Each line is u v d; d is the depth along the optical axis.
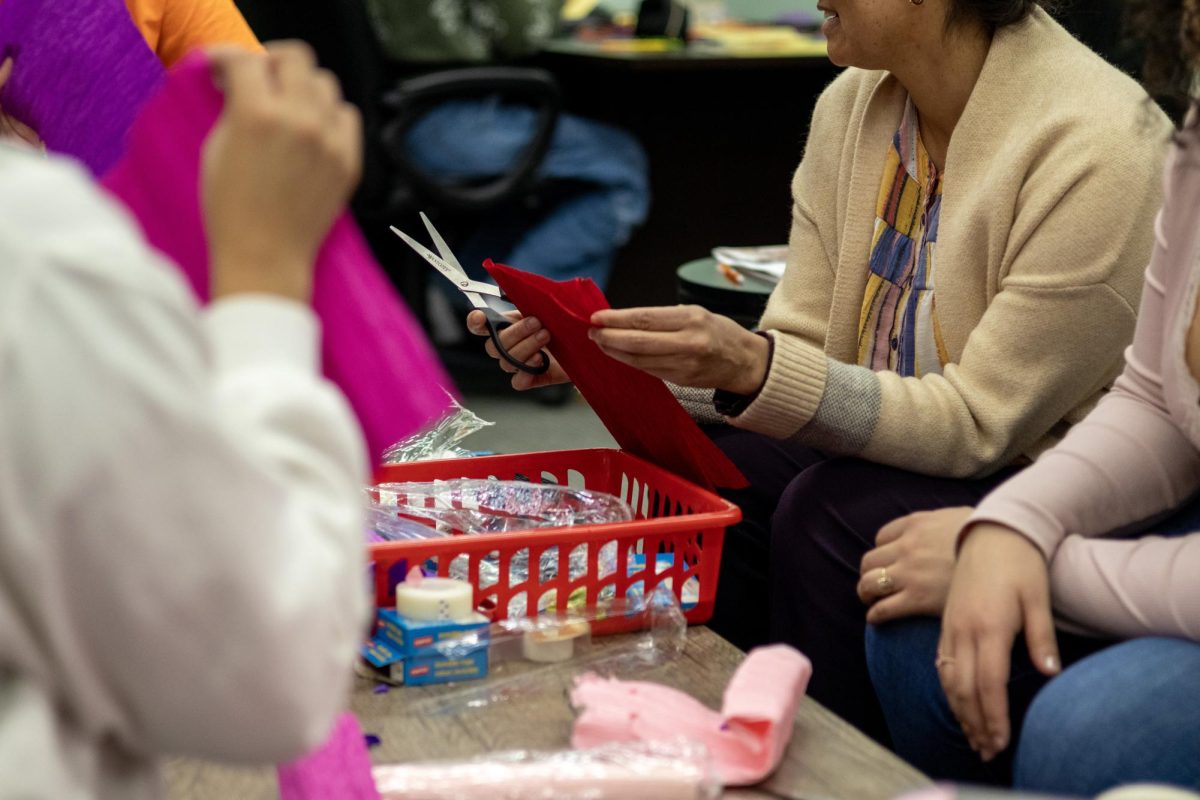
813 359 1.37
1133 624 1.11
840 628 1.42
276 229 0.65
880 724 1.44
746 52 3.67
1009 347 1.38
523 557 1.33
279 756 0.61
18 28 1.39
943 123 1.50
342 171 0.67
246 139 0.64
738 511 1.27
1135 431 1.23
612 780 0.94
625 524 1.23
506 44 3.64
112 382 0.53
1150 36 1.17
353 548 0.63
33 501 0.53
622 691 1.06
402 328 0.85
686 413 1.33
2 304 0.53
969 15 1.43
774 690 1.02
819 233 1.66
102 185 0.78
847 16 1.44
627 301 4.01
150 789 0.65
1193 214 1.15
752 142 3.96
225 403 0.61
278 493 0.58
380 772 0.96
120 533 0.54
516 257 3.67
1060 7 1.58
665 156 3.90
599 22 4.39
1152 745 0.98
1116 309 1.37
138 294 0.55
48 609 0.54
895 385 1.40
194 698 0.57
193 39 1.81
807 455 1.65
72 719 0.59
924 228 1.53
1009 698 1.18
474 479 1.47
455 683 1.14
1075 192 1.36
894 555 1.27
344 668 0.63
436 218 3.72
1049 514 1.18
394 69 3.62
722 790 0.98
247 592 0.56
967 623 1.14
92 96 1.40
